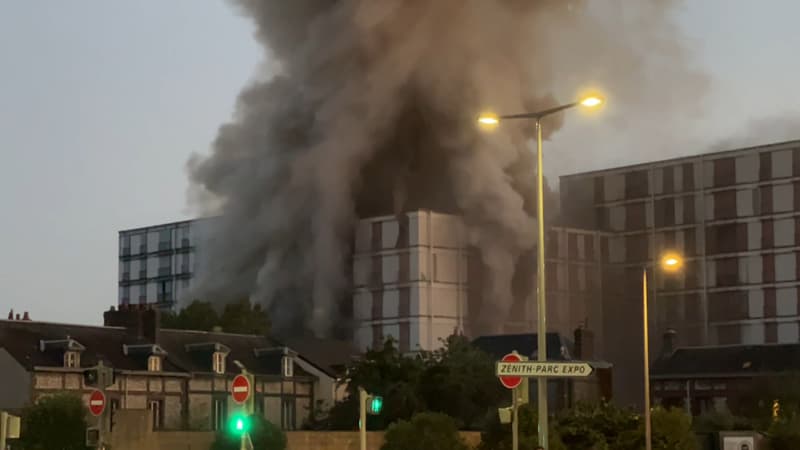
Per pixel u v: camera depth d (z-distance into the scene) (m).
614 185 138.88
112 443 54.69
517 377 35.81
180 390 79.31
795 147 126.88
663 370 106.94
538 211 39.16
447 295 118.44
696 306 131.62
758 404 92.81
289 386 86.88
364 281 121.06
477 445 53.66
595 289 132.12
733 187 130.50
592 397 93.50
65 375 73.44
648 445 50.12
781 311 126.00
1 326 74.44
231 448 53.12
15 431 30.25
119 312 81.19
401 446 54.38
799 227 125.94
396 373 78.06
